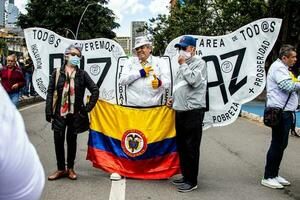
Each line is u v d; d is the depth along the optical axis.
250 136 10.98
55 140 5.73
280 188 5.78
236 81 6.66
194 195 5.32
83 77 5.70
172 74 6.67
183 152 5.60
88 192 5.29
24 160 1.13
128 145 6.07
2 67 9.17
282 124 5.69
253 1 25.77
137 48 5.88
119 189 5.48
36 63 7.06
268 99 5.73
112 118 6.13
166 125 6.08
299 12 25.81
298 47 26.75
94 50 7.14
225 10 27.50
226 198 5.23
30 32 7.02
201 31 30.58
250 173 6.66
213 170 6.80
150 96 6.01
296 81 5.62
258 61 6.61
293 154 8.42
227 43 6.65
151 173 6.06
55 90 5.65
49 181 5.72
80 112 5.71
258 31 6.56
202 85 5.45
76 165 6.81
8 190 1.12
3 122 1.09
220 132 11.66
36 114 15.03
